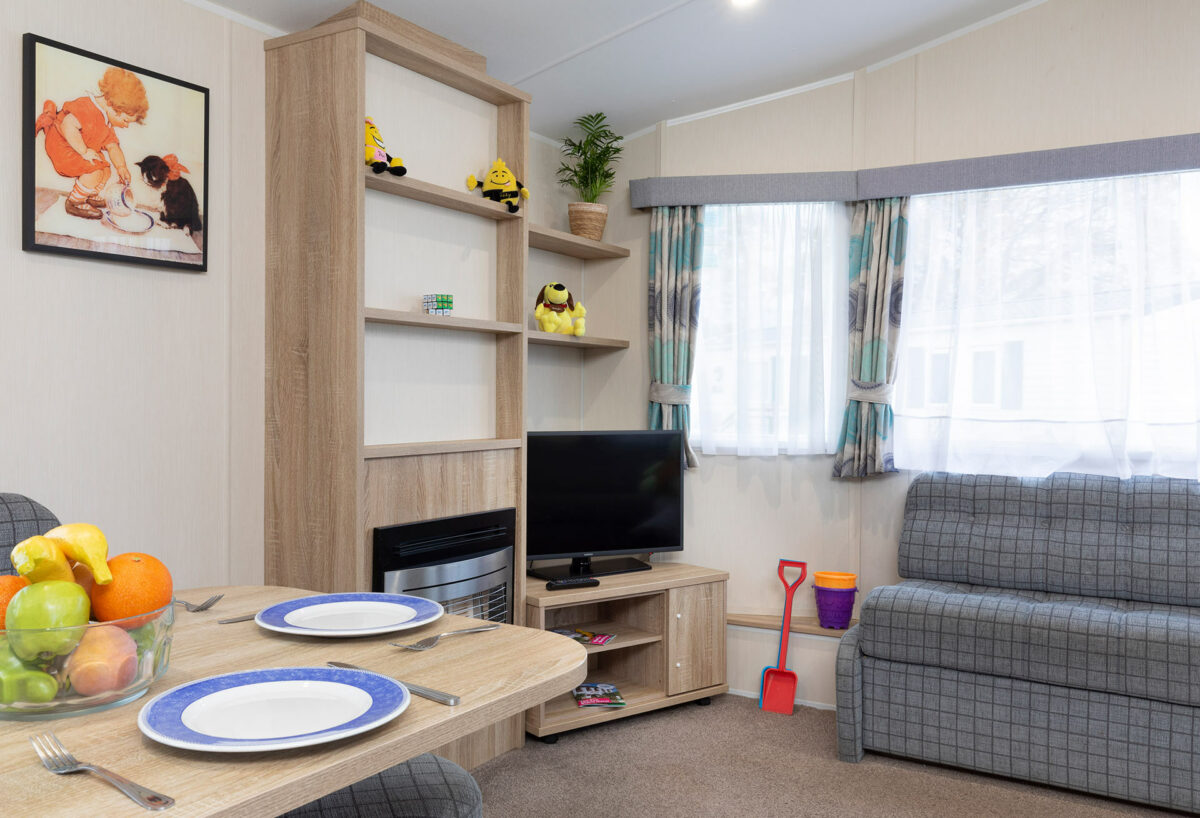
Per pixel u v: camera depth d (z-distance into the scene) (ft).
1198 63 10.19
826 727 10.92
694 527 13.00
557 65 11.10
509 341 10.59
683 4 9.66
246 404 8.86
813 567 12.43
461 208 9.87
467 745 9.51
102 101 7.59
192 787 2.54
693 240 12.76
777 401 12.46
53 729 3.01
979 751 9.33
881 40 11.28
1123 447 10.50
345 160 8.36
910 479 11.86
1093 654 8.71
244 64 8.83
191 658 3.82
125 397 7.86
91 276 7.61
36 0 7.20
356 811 4.25
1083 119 10.80
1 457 7.04
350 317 8.33
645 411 13.38
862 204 12.10
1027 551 10.50
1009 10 11.14
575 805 8.68
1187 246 10.32
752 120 12.67
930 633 9.50
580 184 13.00
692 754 10.01
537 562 12.42
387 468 8.77
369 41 8.54
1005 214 11.27
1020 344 11.18
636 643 11.10
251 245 8.89
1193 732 8.36
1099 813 8.62
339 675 3.35
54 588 3.16
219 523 8.63
